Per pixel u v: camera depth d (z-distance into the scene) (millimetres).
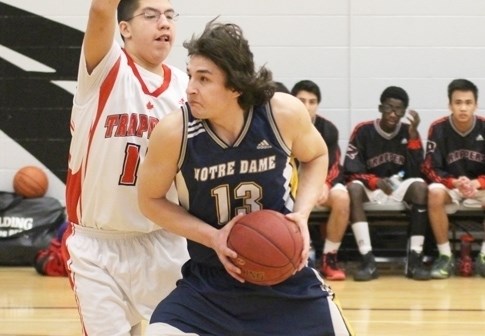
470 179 10742
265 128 4207
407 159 10930
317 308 4410
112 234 5074
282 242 4117
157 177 4281
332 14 11602
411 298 9164
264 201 4340
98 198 5000
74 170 5078
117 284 5043
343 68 11617
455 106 10648
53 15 11656
